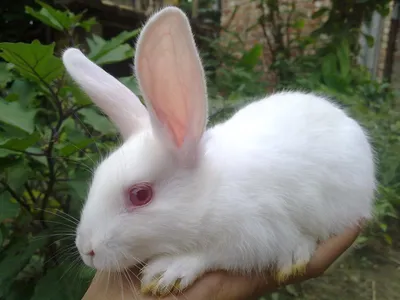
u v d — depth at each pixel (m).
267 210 0.20
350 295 0.47
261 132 0.22
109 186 0.19
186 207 0.19
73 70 0.21
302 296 0.47
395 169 0.54
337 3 0.74
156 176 0.19
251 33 0.89
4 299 0.26
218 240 0.20
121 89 0.22
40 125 0.31
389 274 0.51
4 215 0.24
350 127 0.25
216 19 0.98
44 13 0.33
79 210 0.27
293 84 0.67
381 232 0.57
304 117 0.23
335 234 0.23
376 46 0.94
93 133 0.35
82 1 0.64
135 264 0.20
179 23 0.16
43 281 0.25
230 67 0.75
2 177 0.27
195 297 0.20
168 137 0.19
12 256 0.26
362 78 0.74
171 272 0.19
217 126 0.25
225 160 0.20
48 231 0.27
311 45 0.83
